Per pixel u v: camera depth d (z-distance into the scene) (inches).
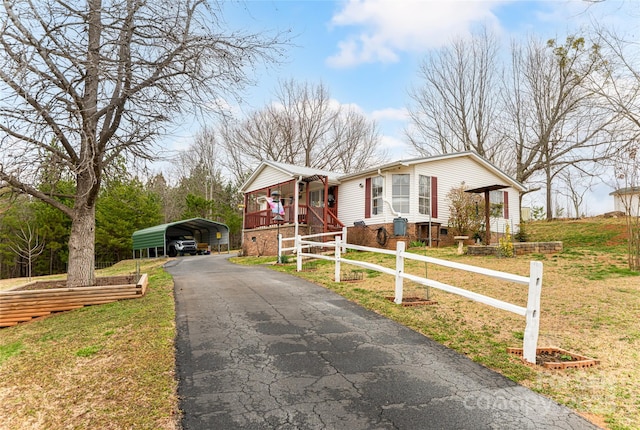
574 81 638.5
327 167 1406.3
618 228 577.6
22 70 214.1
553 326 201.9
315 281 355.6
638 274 318.0
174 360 159.2
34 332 221.5
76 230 315.9
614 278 308.2
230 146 1440.7
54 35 245.4
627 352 165.0
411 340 184.7
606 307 231.0
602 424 110.3
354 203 706.8
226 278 395.9
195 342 181.5
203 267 565.6
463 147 1027.3
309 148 1378.0
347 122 1409.9
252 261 624.7
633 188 374.3
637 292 263.0
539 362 156.4
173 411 118.1
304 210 738.2
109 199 1122.7
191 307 253.1
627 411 117.3
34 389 137.9
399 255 254.2
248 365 154.5
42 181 278.7
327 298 279.3
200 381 139.4
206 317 226.7
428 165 642.8
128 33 263.0
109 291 293.4
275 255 716.7
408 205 623.5
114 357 164.2
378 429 108.2
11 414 120.6
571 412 117.3
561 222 773.9
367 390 132.6
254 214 823.1
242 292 305.9
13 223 1031.0
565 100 780.0
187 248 1045.8
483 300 182.9
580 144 750.5
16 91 227.8
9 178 248.2
